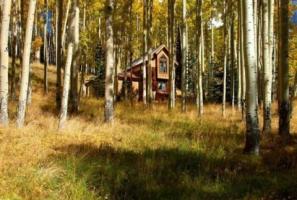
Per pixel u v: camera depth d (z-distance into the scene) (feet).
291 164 35.50
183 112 87.35
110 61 59.57
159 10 130.31
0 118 49.37
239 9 73.10
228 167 34.04
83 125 52.95
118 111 81.82
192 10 120.06
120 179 28.86
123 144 41.47
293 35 126.11
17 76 129.29
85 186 26.32
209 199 26.22
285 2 50.70
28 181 25.62
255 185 29.30
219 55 183.93
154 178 29.78
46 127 50.67
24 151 33.78
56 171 28.09
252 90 39.83
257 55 84.99
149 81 102.27
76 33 75.20
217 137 47.70
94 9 126.00
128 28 124.36
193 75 165.68
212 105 111.14
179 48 179.83
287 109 50.47
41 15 144.15
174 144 42.70
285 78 50.49
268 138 47.50
